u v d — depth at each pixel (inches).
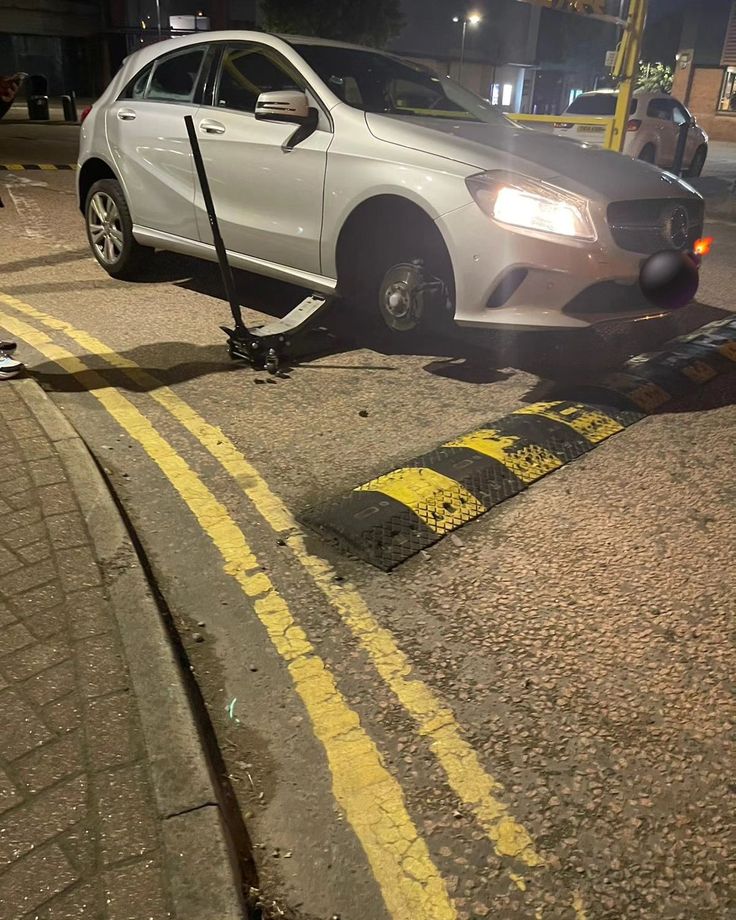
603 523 116.5
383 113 180.9
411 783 73.4
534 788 73.0
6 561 96.0
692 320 225.9
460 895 63.4
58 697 76.0
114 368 167.8
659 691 84.9
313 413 151.2
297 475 127.2
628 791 72.9
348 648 90.2
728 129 1263.5
